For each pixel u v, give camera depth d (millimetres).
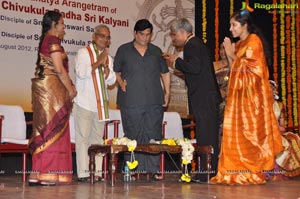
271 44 9039
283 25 9109
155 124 6188
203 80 5770
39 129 5445
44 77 5434
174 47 8273
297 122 8984
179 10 8383
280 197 4477
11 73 6969
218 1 8656
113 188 5207
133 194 4637
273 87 7344
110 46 7750
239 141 5688
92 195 4535
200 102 5777
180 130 7434
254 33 5867
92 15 7605
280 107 7355
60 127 5480
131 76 6113
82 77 5789
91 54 5875
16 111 6352
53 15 5480
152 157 6246
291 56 9078
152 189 5113
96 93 5883
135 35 6137
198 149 5938
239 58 5758
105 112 5906
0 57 6879
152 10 8148
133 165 5820
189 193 4750
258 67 5699
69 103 5523
